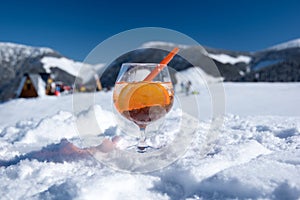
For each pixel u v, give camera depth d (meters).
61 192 0.28
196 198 0.28
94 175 0.31
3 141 0.60
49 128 0.62
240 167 0.31
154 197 0.29
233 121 0.69
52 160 0.39
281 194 0.26
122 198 0.28
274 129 0.56
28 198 0.28
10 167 0.36
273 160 0.34
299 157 0.35
